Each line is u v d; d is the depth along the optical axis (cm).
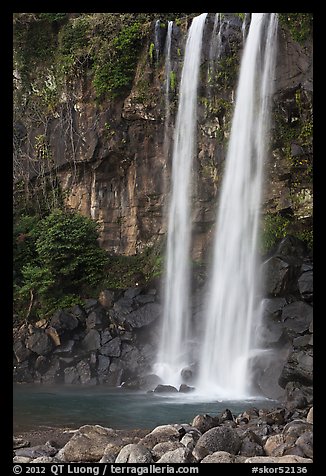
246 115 2042
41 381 1825
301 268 1775
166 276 2145
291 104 1945
